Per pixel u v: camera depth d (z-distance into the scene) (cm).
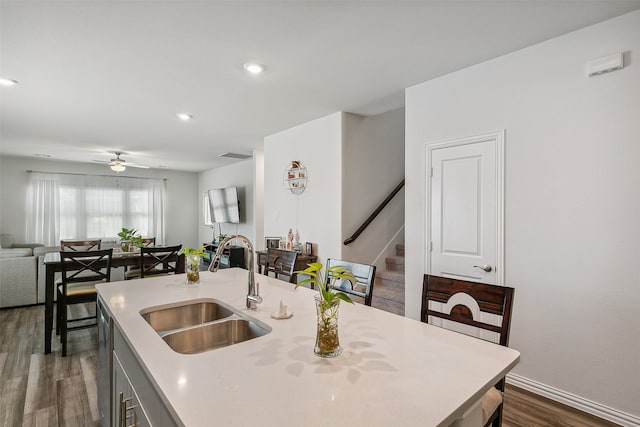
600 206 208
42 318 412
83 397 238
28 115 388
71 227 731
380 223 428
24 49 234
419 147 304
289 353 116
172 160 715
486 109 260
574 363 218
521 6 191
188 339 148
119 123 426
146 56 247
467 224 272
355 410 83
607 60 203
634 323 197
